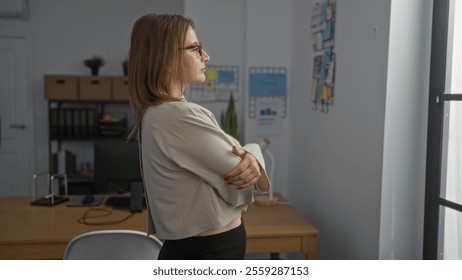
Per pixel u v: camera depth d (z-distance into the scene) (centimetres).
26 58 467
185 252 110
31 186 481
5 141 474
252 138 374
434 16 202
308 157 325
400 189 212
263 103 373
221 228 109
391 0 202
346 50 253
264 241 221
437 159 201
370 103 223
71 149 480
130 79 112
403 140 210
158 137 104
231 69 378
